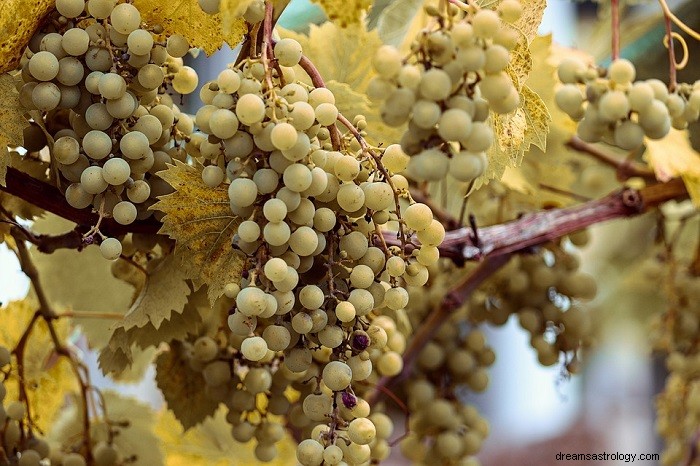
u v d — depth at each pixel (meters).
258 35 1.08
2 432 1.21
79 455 1.28
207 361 1.23
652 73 1.82
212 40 1.10
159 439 1.41
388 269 1.07
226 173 1.07
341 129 1.25
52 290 1.38
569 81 1.12
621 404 3.73
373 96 1.03
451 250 1.30
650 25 1.76
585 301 1.48
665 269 1.61
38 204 1.14
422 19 1.40
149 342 1.18
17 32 1.08
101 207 1.08
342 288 1.08
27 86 1.09
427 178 1.02
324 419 1.08
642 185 1.63
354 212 1.07
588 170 1.84
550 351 1.46
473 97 1.04
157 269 1.17
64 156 1.08
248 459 1.51
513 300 1.47
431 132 1.03
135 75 1.09
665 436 1.66
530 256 1.45
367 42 1.33
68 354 1.30
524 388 4.21
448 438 1.41
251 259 1.06
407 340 1.44
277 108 1.04
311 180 1.04
